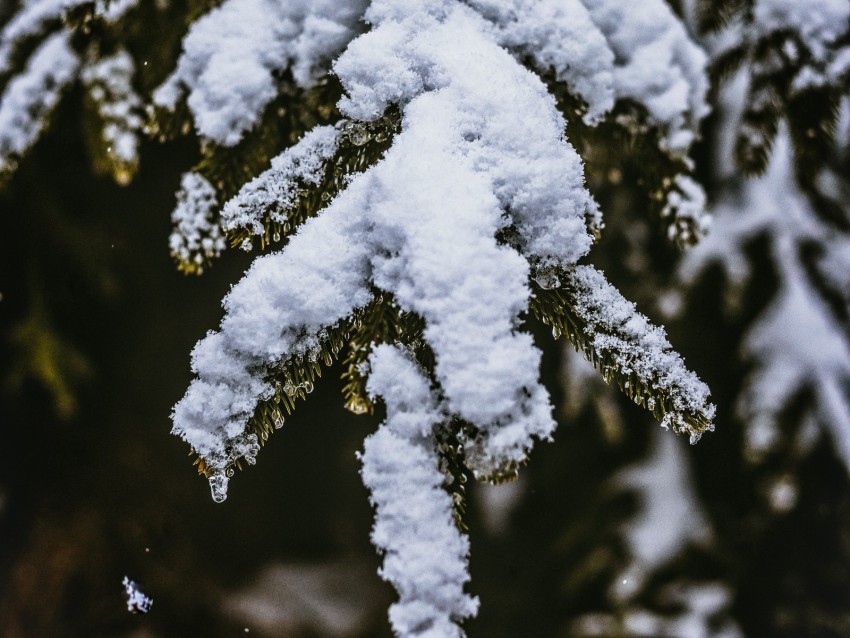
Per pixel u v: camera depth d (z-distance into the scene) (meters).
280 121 0.78
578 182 0.68
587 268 0.69
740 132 0.84
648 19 0.76
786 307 1.26
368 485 0.65
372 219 0.67
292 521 2.82
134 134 0.82
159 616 2.51
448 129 0.68
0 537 2.62
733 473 1.42
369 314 0.67
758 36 0.83
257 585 2.67
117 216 2.09
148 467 2.71
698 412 0.67
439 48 0.70
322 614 2.58
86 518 2.63
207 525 2.74
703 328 1.32
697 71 0.77
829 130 0.82
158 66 0.82
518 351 0.65
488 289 0.65
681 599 1.48
